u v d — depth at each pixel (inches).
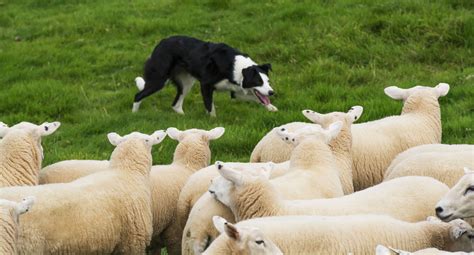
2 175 423.2
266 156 506.3
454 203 373.7
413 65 773.3
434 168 425.7
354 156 487.5
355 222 342.6
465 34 791.1
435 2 854.5
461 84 717.9
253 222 332.8
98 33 956.6
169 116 727.7
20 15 1046.4
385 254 281.3
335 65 780.6
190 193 424.2
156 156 610.5
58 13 1049.5
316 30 852.0
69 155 617.9
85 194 395.5
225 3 994.7
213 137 476.1
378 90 714.2
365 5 888.9
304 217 341.4
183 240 394.6
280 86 761.0
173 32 932.0
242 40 880.3
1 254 339.6
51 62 880.3
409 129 506.9
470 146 456.1
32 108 748.0
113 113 748.0
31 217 374.9
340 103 695.1
